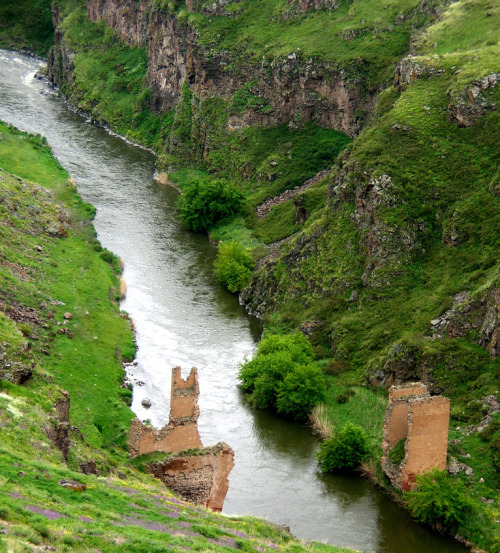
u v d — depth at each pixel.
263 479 92.31
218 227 157.12
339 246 124.94
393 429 90.00
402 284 116.06
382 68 170.38
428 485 84.94
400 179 122.94
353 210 126.75
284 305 125.69
